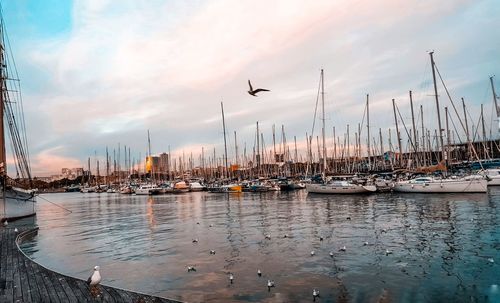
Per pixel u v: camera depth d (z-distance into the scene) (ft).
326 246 60.03
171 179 447.83
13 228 88.43
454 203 120.06
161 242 69.87
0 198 111.55
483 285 38.40
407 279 41.09
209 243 66.54
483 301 34.19
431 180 160.97
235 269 47.32
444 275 42.19
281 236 71.26
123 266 51.49
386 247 57.88
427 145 255.09
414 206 117.80
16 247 57.82
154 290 39.55
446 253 52.54
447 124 195.93
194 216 116.88
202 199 210.59
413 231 71.56
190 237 74.28
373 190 175.52
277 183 261.65
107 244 70.95
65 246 70.49
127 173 446.60
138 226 97.66
